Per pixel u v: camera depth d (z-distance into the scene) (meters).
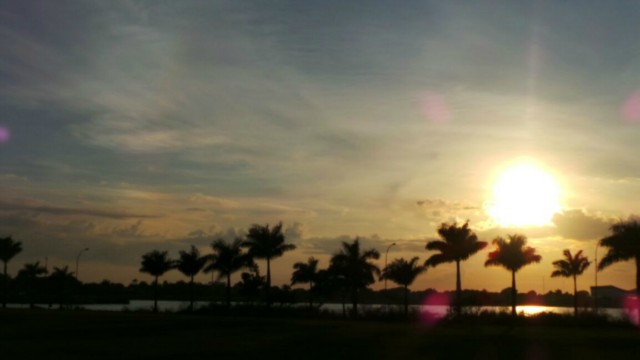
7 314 75.38
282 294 105.31
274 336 48.62
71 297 162.00
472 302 89.00
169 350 37.72
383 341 45.66
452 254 87.62
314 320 76.62
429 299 143.88
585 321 72.69
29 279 151.00
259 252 97.94
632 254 72.06
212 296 175.38
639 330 64.81
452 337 50.00
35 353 35.16
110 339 44.34
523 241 86.88
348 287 98.19
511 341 47.09
